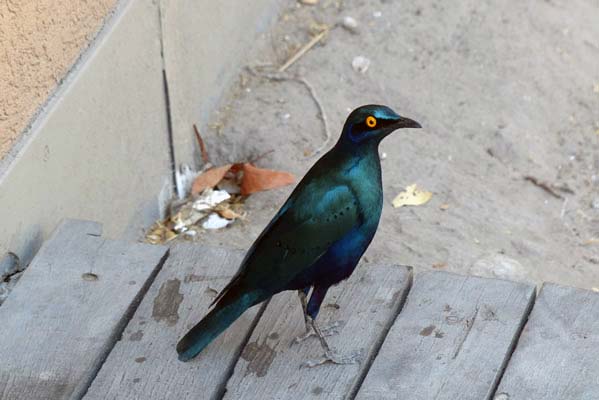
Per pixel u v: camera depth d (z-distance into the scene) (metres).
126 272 6.96
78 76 8.20
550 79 11.91
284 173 10.30
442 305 6.59
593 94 11.95
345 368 6.30
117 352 6.44
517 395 6.02
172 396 6.18
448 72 11.75
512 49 12.09
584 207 10.68
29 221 7.65
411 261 9.52
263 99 11.22
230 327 6.55
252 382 6.25
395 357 6.30
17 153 7.50
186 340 6.21
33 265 7.04
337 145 6.53
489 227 10.11
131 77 9.06
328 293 6.76
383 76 11.58
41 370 6.34
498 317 6.46
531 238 10.11
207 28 10.53
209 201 10.08
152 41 9.38
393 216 10.09
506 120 11.37
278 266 6.27
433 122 11.23
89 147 8.45
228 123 10.92
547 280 9.56
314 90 11.33
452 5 12.39
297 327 6.58
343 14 12.26
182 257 7.08
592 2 12.96
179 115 10.08
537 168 10.99
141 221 9.56
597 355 6.17
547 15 12.57
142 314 6.70
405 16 12.21
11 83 7.37
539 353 6.22
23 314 6.68
